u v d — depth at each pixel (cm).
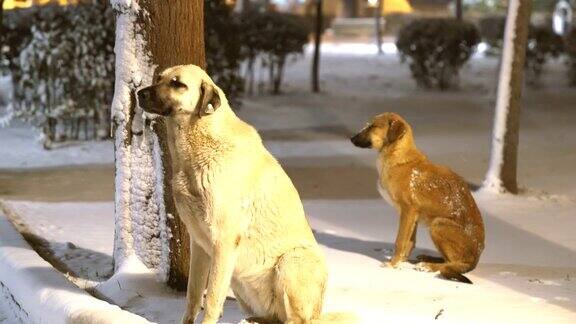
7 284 916
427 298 912
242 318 807
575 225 1325
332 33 5812
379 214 1395
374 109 2666
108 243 1162
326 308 851
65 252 1106
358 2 6738
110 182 1616
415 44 3081
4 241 1025
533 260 1112
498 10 6594
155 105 692
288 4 6894
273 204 721
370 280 989
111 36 2012
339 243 1191
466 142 2100
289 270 716
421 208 1054
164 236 923
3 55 2130
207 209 699
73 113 1995
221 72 2175
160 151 920
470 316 842
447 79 3128
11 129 2205
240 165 704
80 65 2002
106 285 930
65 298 773
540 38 3159
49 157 1870
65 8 2028
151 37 923
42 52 1966
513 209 1444
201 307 797
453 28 3059
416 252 1159
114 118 944
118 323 696
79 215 1338
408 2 6938
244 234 717
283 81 3284
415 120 2466
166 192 917
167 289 920
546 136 2192
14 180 1617
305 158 1884
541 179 1694
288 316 722
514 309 871
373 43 5378
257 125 2355
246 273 732
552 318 839
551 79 3419
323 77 3428
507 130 1548
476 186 1634
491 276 1025
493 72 3669
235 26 2223
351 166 1802
